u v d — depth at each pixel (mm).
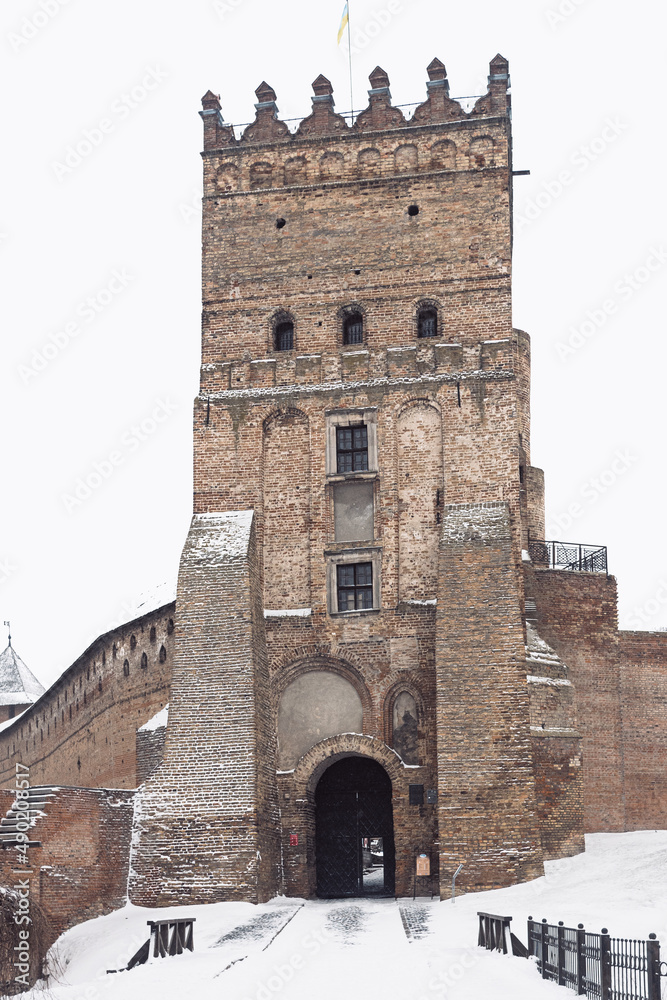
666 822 52375
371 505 44219
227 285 46844
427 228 45844
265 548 44344
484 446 43219
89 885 37438
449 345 44531
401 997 22312
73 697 70625
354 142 47094
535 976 24125
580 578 52188
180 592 42250
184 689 41031
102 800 38656
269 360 45812
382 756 41500
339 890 43156
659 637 54188
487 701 39500
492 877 37969
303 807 41688
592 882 35719
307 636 43188
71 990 26875
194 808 39438
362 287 45812
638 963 22016
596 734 51188
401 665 42406
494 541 41312
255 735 40156
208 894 38625
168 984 25656
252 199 47406
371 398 44625
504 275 44906
